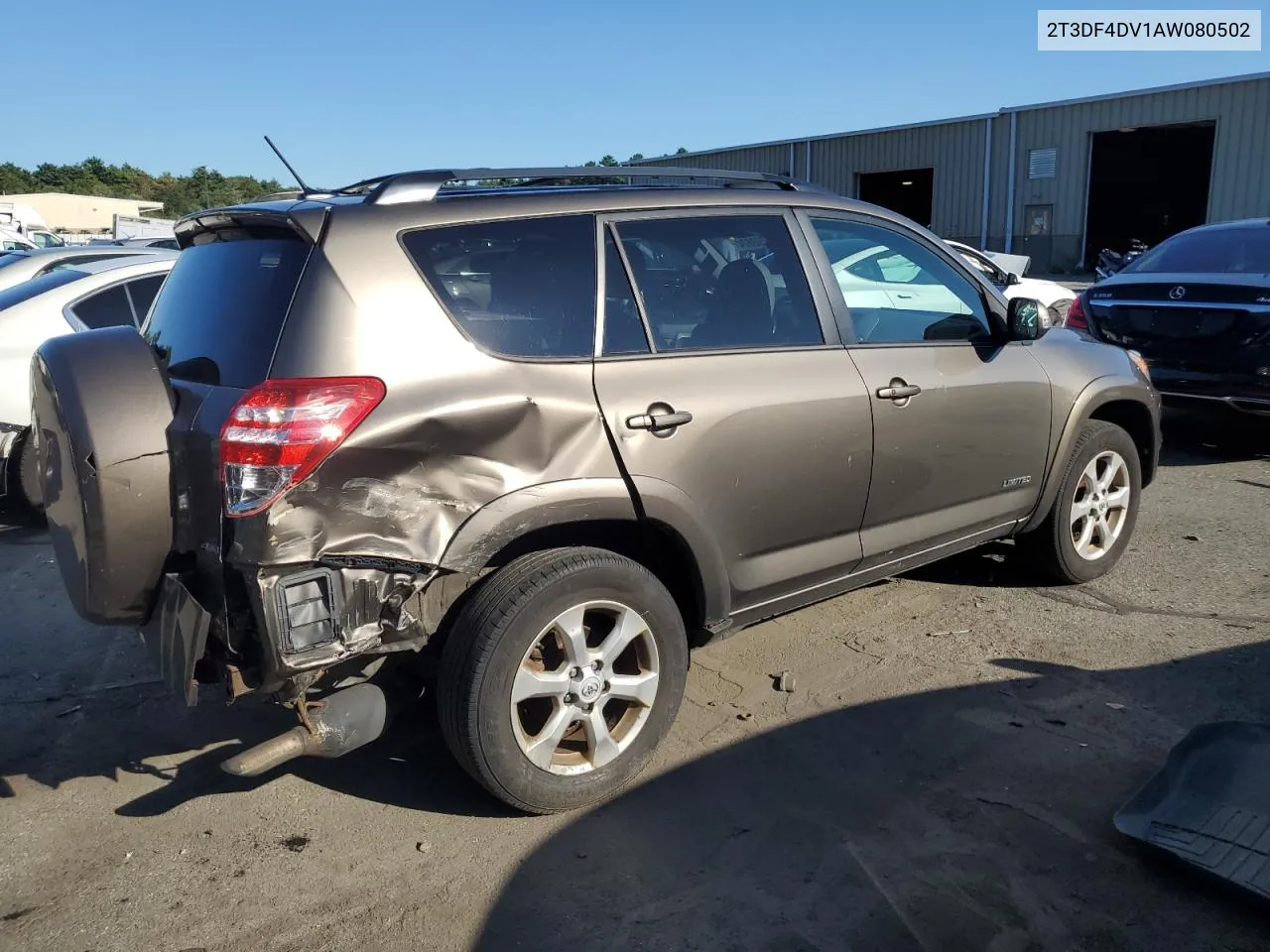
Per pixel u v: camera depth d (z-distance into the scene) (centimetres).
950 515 431
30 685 427
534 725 336
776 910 277
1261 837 283
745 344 363
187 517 290
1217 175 2884
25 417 639
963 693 397
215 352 301
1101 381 489
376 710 304
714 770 347
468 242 314
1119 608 481
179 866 304
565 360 319
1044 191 3294
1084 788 330
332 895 288
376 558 281
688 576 352
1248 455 793
